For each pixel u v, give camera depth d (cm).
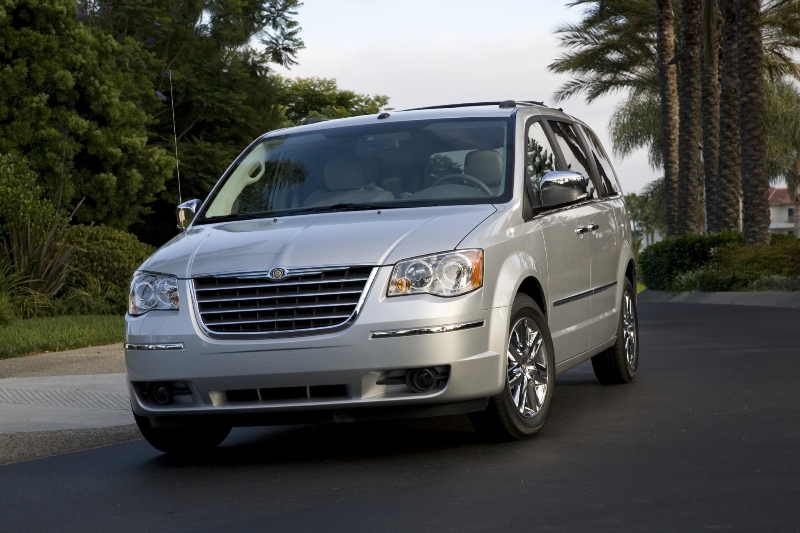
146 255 4141
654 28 7862
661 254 5962
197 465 1320
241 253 1284
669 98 7231
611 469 1152
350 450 1348
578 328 1561
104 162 4772
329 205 1439
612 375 1830
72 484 1243
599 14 7275
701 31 6725
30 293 3600
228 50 6331
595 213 1697
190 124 5922
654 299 5591
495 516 974
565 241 1510
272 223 1393
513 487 1086
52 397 1872
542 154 1559
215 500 1108
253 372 1218
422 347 1202
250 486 1168
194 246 1346
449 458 1248
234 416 1253
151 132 5466
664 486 1064
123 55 5172
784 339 2505
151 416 1296
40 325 3134
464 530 933
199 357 1238
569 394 1758
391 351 1198
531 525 938
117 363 2356
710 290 5019
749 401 1599
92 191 4678
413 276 1221
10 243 3938
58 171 4519
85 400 1839
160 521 1033
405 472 1186
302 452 1361
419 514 996
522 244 1355
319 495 1098
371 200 1427
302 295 1224
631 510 975
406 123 1559
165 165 4984
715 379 1859
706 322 3212
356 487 1126
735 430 1362
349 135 1567
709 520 930
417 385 1217
